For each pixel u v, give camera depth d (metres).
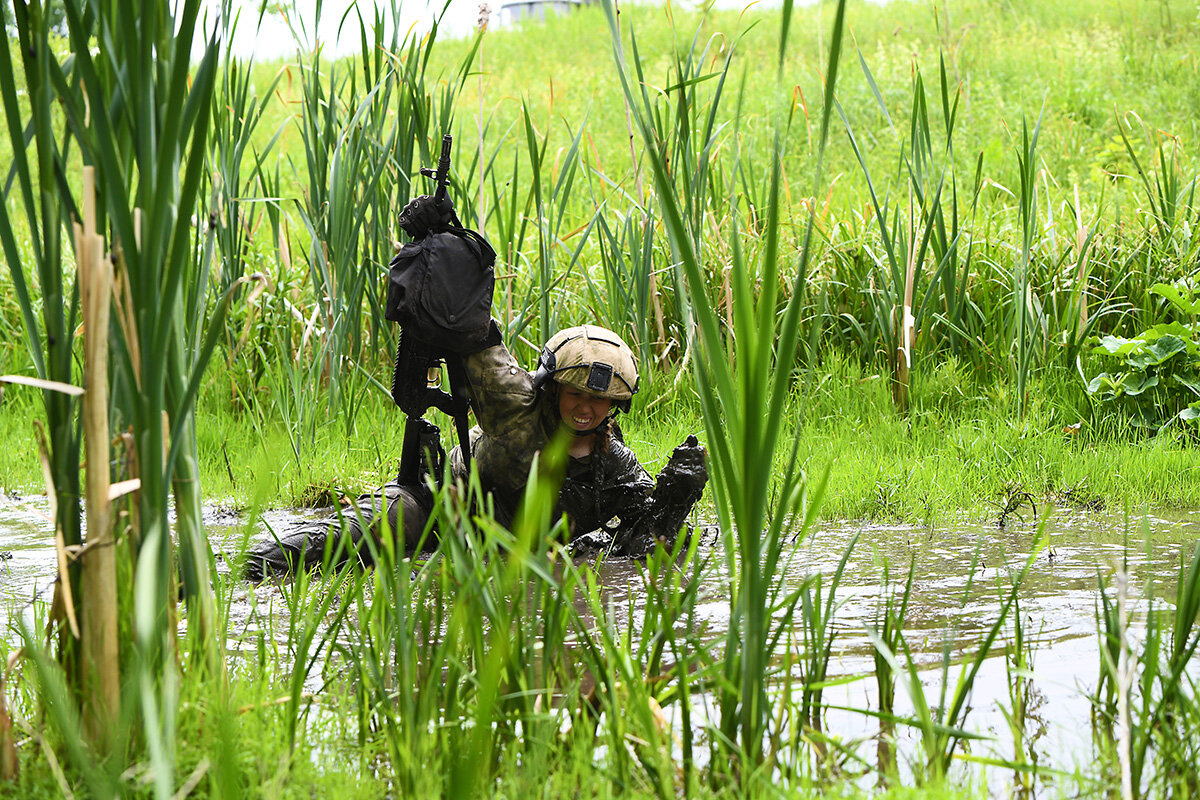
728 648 2.42
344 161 6.73
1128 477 5.90
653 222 7.44
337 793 2.26
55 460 2.38
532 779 2.19
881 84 17.59
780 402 2.17
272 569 4.25
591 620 3.59
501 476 4.46
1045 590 3.90
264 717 2.50
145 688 1.81
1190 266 8.13
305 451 6.38
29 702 2.70
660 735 2.52
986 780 2.34
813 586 3.98
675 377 7.55
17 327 9.23
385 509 2.78
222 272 6.72
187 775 2.23
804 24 22.11
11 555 4.69
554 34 24.45
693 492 4.48
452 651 2.54
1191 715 2.50
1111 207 9.73
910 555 4.49
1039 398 7.26
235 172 5.98
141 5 2.18
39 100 2.23
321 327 7.54
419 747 2.33
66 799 2.12
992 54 19.64
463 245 3.96
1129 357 7.29
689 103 6.79
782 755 2.50
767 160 14.02
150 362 2.18
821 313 2.22
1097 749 2.57
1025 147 7.23
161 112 2.29
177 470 2.43
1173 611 3.58
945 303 8.03
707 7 3.19
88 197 2.08
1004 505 5.54
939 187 7.40
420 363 4.23
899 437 6.81
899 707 2.84
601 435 4.50
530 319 6.91
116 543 2.27
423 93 6.76
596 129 17.69
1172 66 18.25
